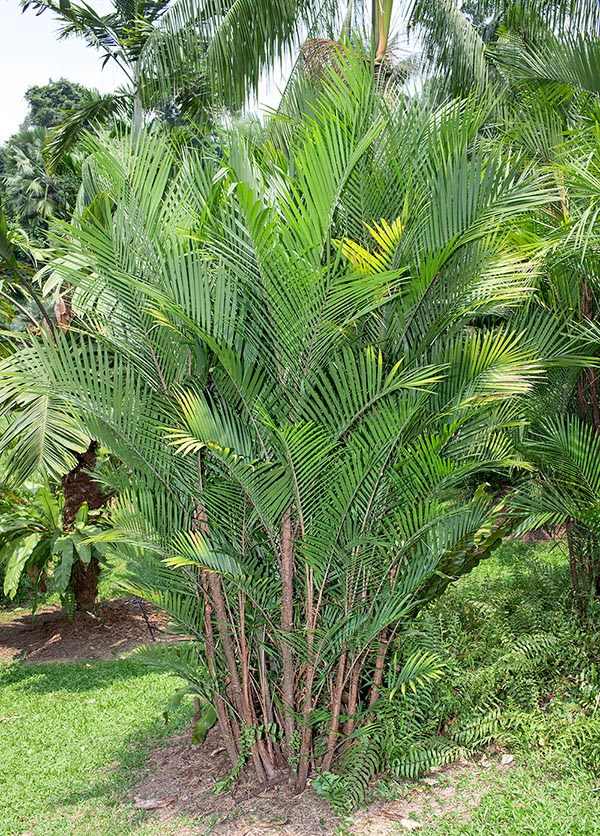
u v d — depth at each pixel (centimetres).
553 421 515
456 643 488
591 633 493
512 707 434
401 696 412
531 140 553
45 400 671
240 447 373
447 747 412
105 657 773
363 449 348
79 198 707
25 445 657
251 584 378
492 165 355
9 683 718
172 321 372
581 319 513
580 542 554
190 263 357
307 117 349
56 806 441
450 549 402
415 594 411
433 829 350
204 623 422
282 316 342
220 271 356
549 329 472
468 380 394
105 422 378
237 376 354
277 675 424
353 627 378
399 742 403
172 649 468
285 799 390
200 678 441
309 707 387
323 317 339
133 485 405
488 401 378
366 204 372
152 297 357
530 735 410
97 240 352
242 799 400
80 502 858
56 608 966
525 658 455
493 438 504
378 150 367
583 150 473
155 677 693
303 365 357
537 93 576
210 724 461
